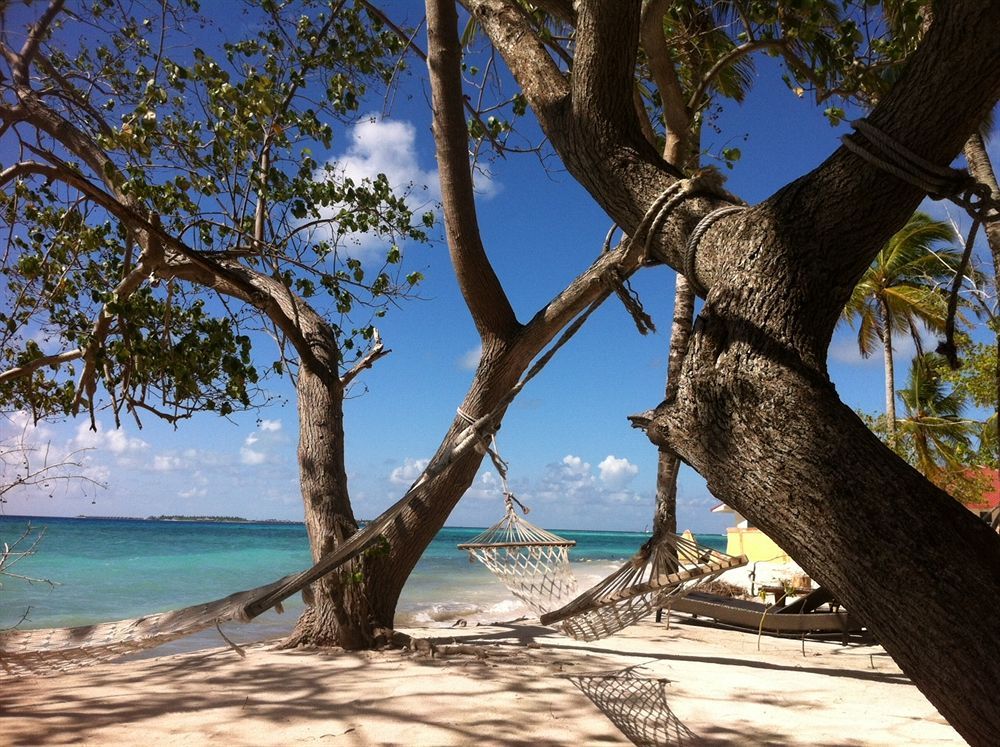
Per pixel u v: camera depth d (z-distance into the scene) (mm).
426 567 28922
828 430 2184
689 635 9406
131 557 29219
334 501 7539
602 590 4309
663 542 4012
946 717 1931
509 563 6848
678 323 5699
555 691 5707
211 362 5648
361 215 6227
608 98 2967
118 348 5215
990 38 2053
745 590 14477
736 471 2287
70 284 5594
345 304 6176
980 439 21094
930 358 22000
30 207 5590
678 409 2496
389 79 7660
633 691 5758
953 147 2246
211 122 5734
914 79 2225
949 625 1876
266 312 6434
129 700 5312
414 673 6273
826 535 2082
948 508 2045
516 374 7672
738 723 4953
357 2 7324
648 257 2961
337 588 7363
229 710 5043
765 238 2439
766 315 2365
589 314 3900
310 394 7945
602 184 3023
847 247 2357
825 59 5496
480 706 5203
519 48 3498
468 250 7324
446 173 7141
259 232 6461
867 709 5430
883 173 2283
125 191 5203
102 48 6234
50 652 4121
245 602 3719
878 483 2074
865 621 2045
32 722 4672
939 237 20250
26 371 5473
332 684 5832
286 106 6418
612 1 2768
